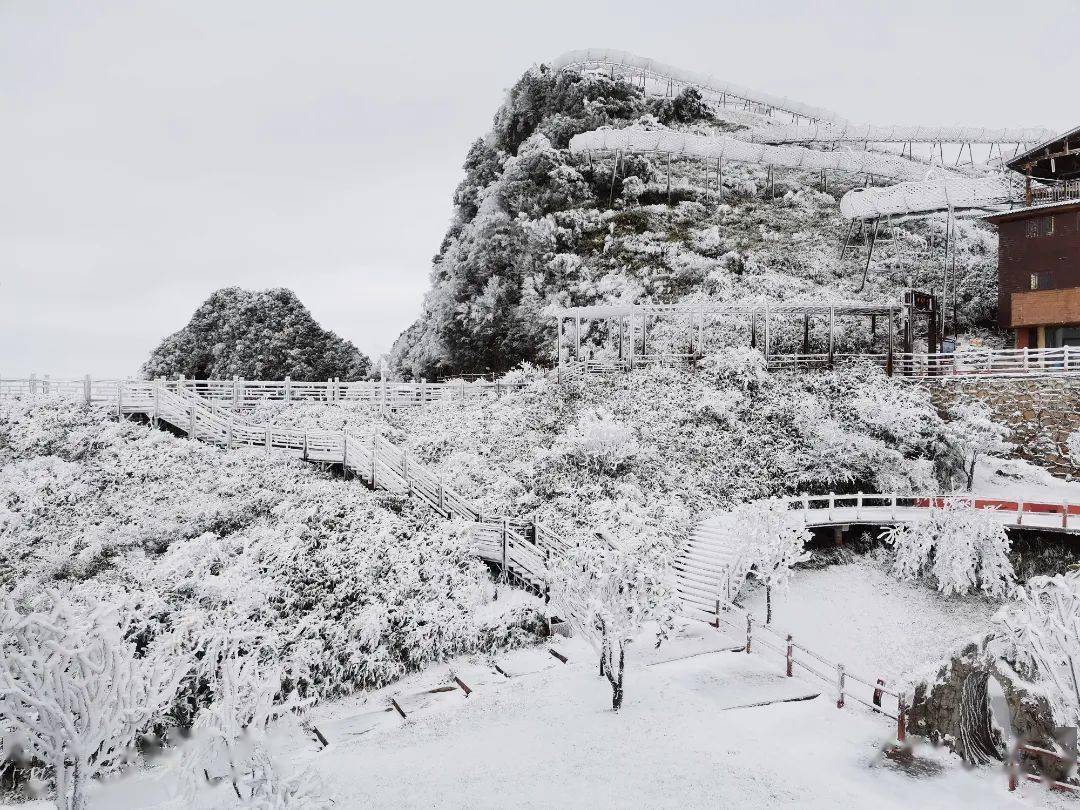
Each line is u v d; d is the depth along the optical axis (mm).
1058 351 26766
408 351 50625
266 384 29797
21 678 7172
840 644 17000
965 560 18562
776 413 27344
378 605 14172
